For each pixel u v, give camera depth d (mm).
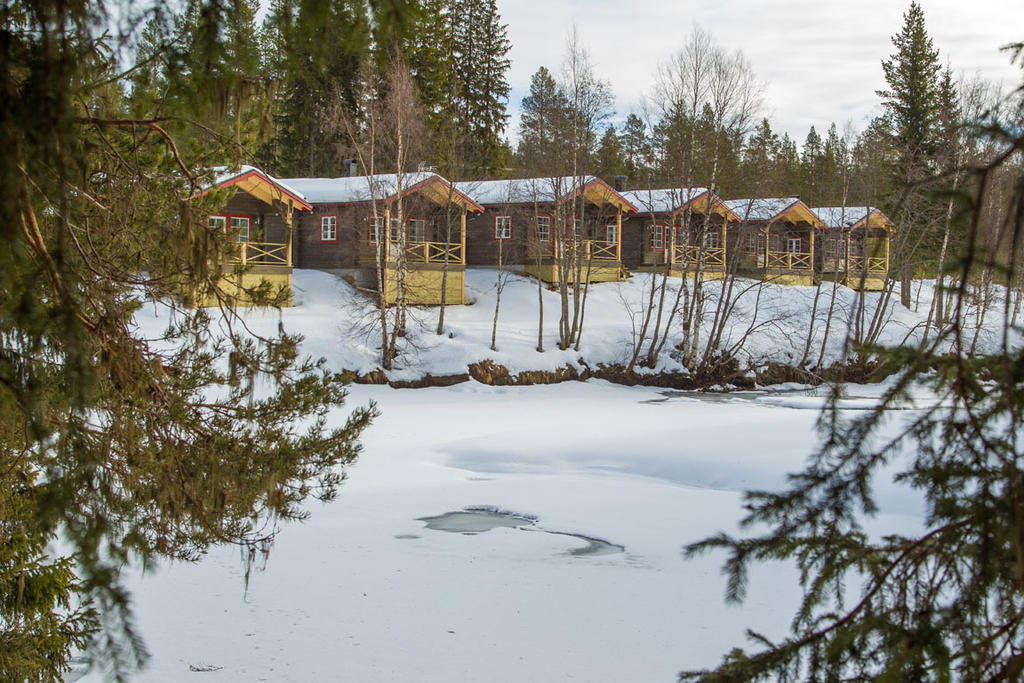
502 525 12016
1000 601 2148
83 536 2842
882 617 2143
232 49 2918
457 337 29469
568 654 7344
